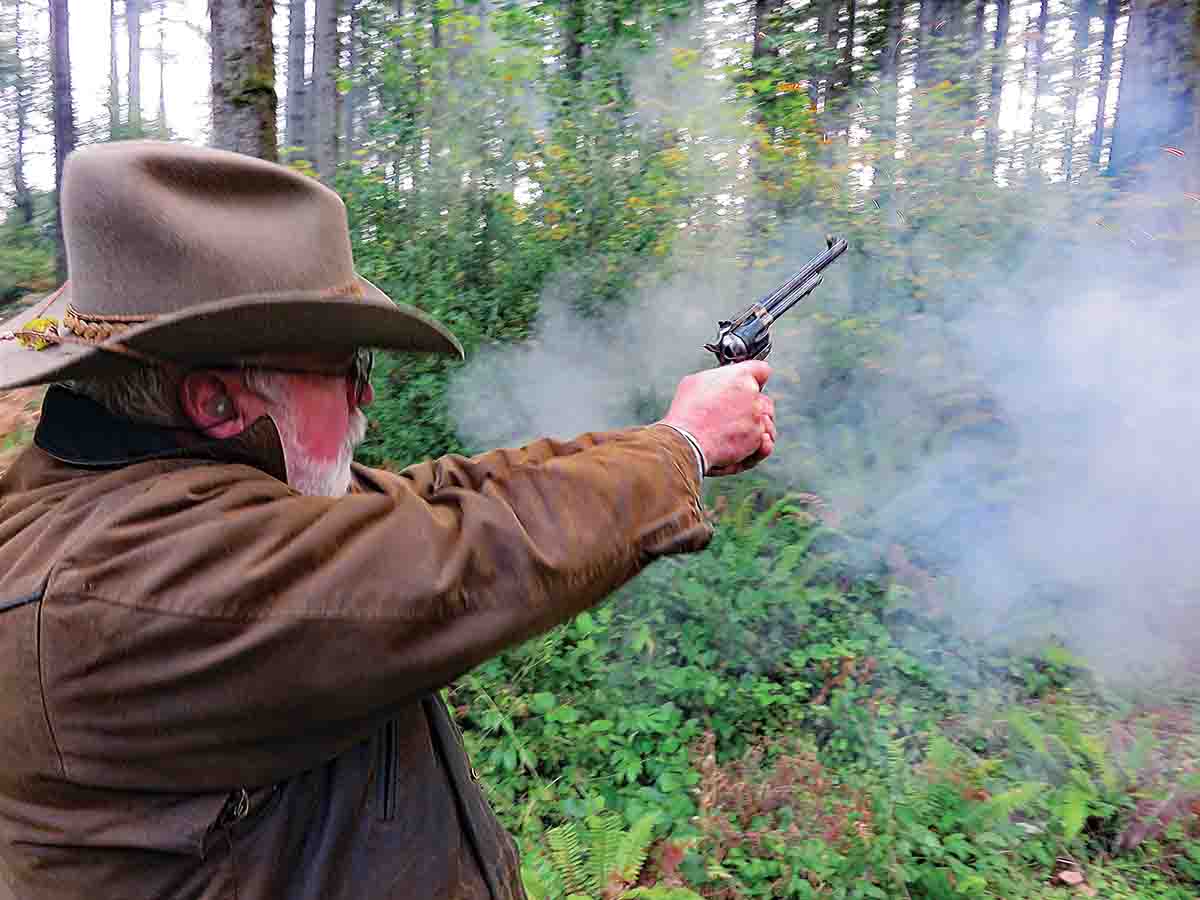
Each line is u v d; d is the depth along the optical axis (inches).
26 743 32.8
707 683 138.1
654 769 129.0
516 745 128.6
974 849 111.0
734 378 43.0
